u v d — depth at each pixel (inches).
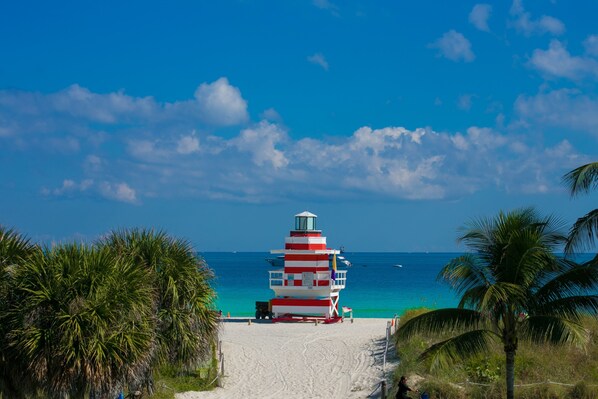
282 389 1155.3
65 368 810.8
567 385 958.4
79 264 842.2
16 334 808.9
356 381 1175.6
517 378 1012.5
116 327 844.6
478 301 801.6
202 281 1060.5
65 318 811.4
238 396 1107.9
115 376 843.4
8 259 852.0
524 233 787.4
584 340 765.3
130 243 1027.3
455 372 1050.1
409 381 1066.7
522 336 803.4
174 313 1005.8
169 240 1059.3
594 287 783.7
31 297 814.5
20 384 831.7
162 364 1023.6
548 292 804.0
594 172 760.3
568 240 799.7
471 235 828.6
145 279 910.4
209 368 1176.2
